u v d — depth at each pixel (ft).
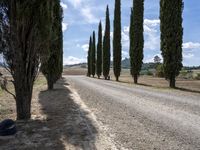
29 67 38.45
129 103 57.41
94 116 42.11
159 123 36.96
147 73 300.20
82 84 128.77
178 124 36.27
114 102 59.11
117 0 190.49
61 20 88.69
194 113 44.65
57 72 91.91
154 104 55.67
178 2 106.01
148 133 31.55
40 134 30.78
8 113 45.14
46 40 39.01
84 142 27.78
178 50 105.60
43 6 37.96
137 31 147.23
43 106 52.65
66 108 50.06
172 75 106.73
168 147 26.18
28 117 39.01
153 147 26.21
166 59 106.63
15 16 36.11
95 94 77.05
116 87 107.65
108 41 217.56
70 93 78.95
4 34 36.55
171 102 58.85
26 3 36.22
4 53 36.96
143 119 39.75
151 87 107.14
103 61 217.15
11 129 30.53
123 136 30.22
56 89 93.40
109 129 33.42
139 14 150.41
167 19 106.63
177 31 105.81
